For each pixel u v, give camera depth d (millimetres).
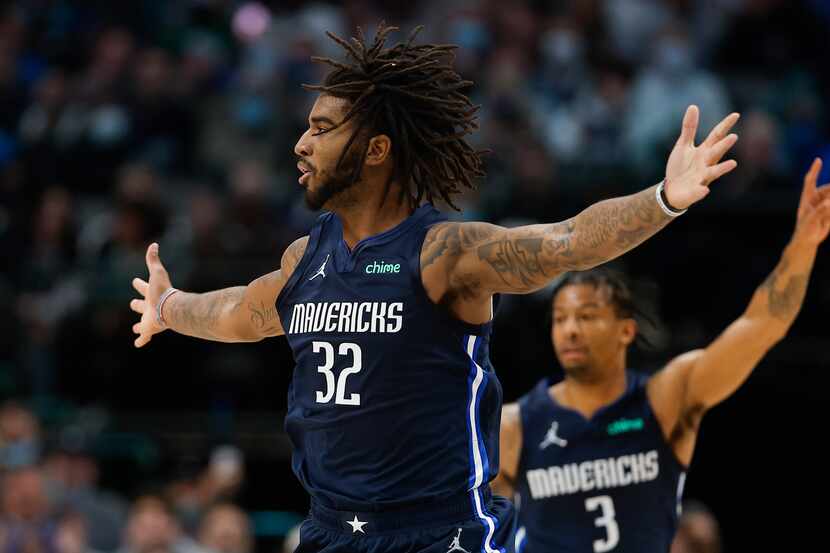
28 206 25125
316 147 7285
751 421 19734
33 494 17594
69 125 26312
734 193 21141
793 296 9344
